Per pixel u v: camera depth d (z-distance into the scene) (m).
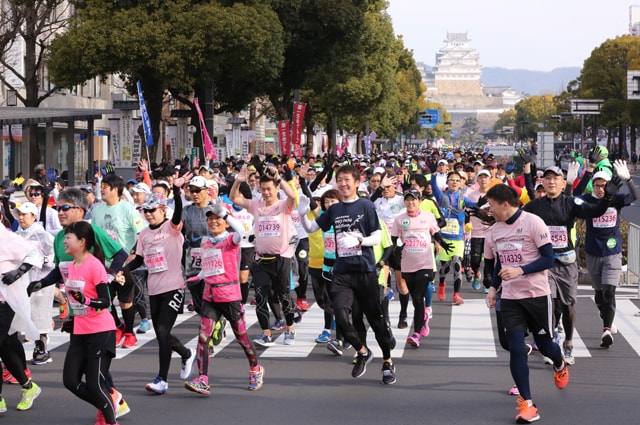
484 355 13.27
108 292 9.34
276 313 14.56
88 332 9.27
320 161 34.22
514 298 9.92
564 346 12.52
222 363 12.89
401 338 14.62
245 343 11.16
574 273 12.29
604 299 13.54
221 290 10.95
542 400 10.52
